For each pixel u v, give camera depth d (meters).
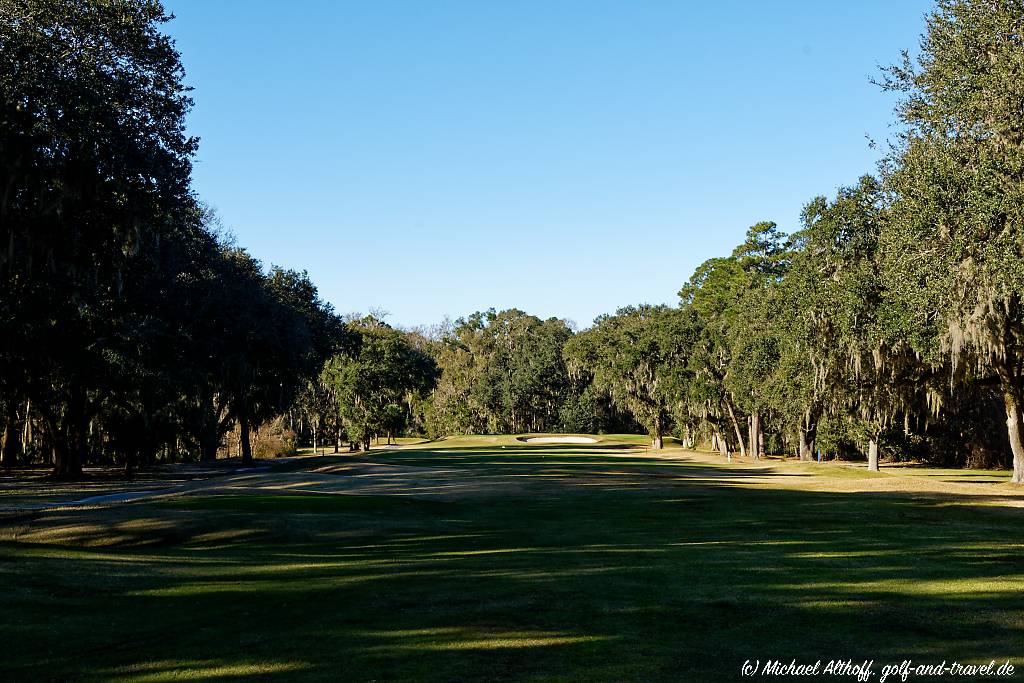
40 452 55.72
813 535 15.46
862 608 8.76
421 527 16.67
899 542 14.40
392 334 80.06
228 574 11.48
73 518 16.08
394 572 11.55
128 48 23.03
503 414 103.06
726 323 60.66
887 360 31.61
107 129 21.61
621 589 9.92
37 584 10.24
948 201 21.75
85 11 22.00
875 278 31.83
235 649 7.34
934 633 7.67
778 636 7.57
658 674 6.36
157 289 35.94
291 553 13.78
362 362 76.38
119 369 34.47
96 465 52.56
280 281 57.34
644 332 70.62
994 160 20.91
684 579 10.60
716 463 50.19
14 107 19.70
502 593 9.77
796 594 9.55
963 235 21.39
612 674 6.36
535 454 60.19
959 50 22.30
